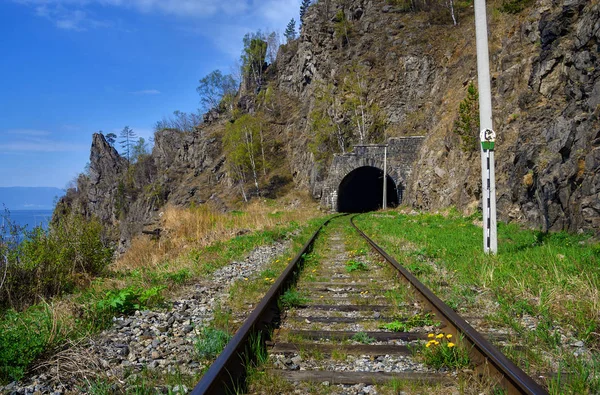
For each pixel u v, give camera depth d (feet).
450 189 86.89
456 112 99.91
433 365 12.35
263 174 232.94
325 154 190.70
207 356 13.67
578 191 37.88
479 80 33.04
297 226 74.38
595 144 37.63
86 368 13.00
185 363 13.32
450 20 196.75
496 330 15.78
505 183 55.47
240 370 11.84
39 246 28.09
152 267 35.96
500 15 92.73
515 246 34.63
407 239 45.62
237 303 20.33
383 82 190.49
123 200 337.52
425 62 181.47
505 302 19.03
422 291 19.26
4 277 24.82
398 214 108.37
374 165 154.30
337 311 18.83
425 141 120.98
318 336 15.07
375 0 228.02
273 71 313.73
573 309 17.10
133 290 21.59
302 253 35.68
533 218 46.16
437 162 100.99
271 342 14.33
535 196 46.57
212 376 9.99
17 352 13.21
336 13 237.25
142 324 17.42
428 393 10.57
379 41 204.64
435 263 30.58
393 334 15.14
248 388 11.06
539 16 67.67
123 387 11.73
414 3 215.72
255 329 14.82
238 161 225.35
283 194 212.43
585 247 31.09
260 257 38.09
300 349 13.62
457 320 14.35
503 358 10.71
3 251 26.32
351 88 192.13
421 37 193.16
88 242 33.47
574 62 44.80
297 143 225.15
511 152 56.95
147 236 54.65
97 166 402.52
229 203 222.28
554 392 10.26
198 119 401.08
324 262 33.88
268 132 250.78
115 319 18.11
